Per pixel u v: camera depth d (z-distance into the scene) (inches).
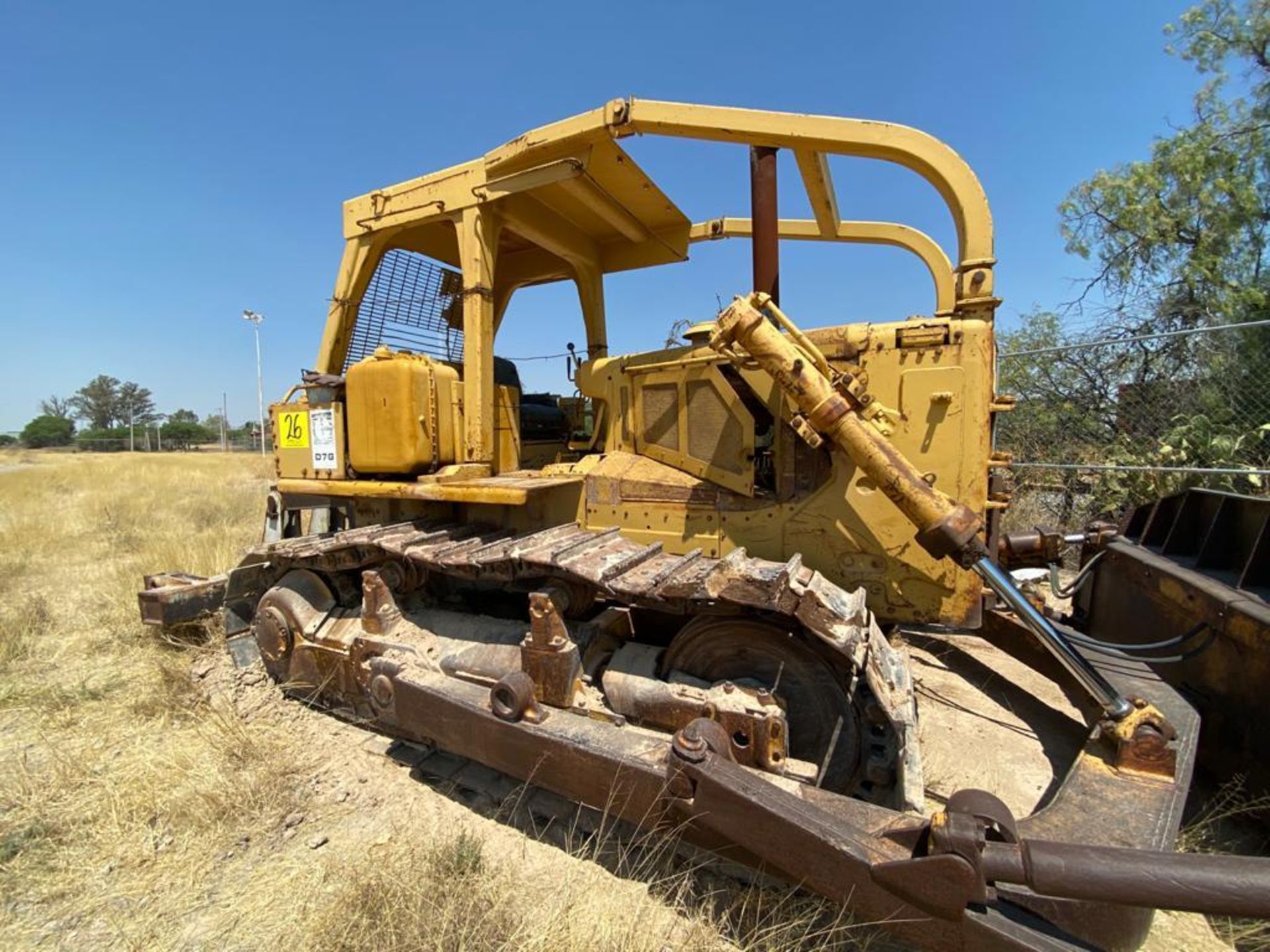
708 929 86.3
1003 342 353.1
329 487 151.9
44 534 376.8
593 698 115.0
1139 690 106.6
